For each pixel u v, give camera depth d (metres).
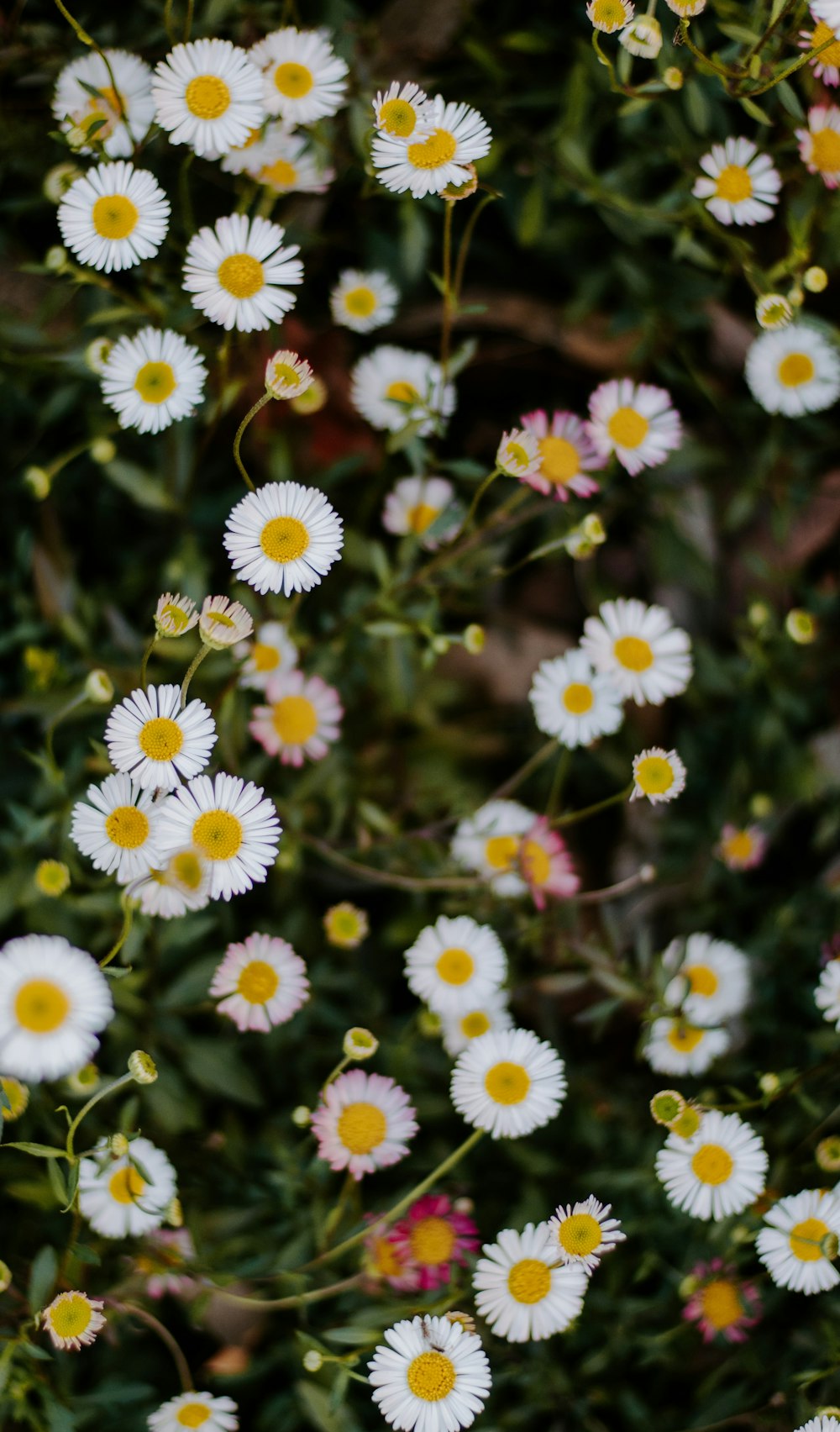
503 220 0.82
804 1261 0.78
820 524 0.83
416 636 0.82
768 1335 0.80
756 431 0.82
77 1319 0.75
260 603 0.80
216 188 0.81
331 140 0.80
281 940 0.78
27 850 0.79
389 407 0.81
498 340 0.83
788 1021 0.82
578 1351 0.80
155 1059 0.79
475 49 0.80
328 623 0.81
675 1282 0.79
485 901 0.81
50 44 0.80
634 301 0.81
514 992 0.82
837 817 0.82
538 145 0.80
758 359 0.80
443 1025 0.79
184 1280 0.79
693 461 0.82
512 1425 0.79
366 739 0.82
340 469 0.80
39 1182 0.78
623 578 0.83
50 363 0.79
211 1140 0.80
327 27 0.80
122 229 0.77
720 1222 0.79
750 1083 0.81
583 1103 0.81
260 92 0.77
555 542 0.80
